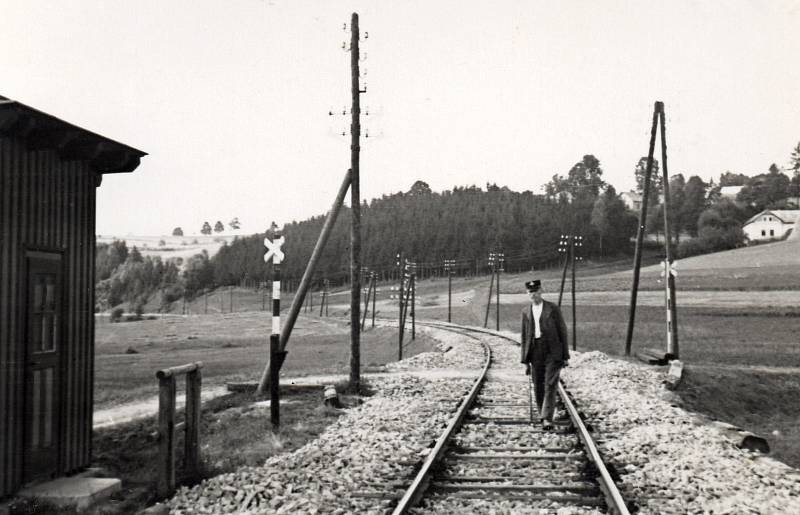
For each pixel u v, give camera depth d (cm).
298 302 1919
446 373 2233
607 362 2556
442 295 12112
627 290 8688
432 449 941
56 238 841
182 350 6488
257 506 739
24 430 774
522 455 931
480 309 8756
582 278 11550
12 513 709
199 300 19562
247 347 6538
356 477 852
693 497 750
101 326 12875
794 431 2058
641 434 1127
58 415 842
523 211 18312
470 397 1430
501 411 1345
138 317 15350
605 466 838
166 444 789
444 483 799
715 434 1164
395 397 1644
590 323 5762
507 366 2469
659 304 7056
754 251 11656
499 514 670
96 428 1296
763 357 3441
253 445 1084
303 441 1113
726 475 866
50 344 833
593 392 1678
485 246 16925
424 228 17712
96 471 894
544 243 16838
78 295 890
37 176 804
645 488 779
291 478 845
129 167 954
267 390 1841
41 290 816
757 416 2273
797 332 4669
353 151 1878
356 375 1769
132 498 795
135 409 1614
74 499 761
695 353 3638
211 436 1189
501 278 13650
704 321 5531
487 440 1052
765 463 972
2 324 740
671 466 892
